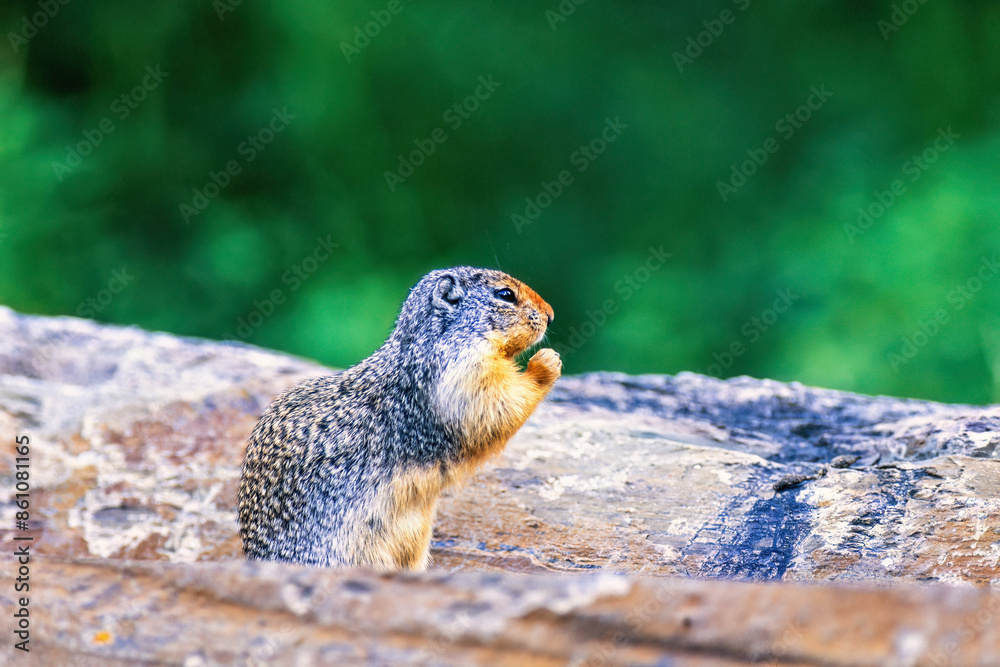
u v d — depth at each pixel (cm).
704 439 911
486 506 800
